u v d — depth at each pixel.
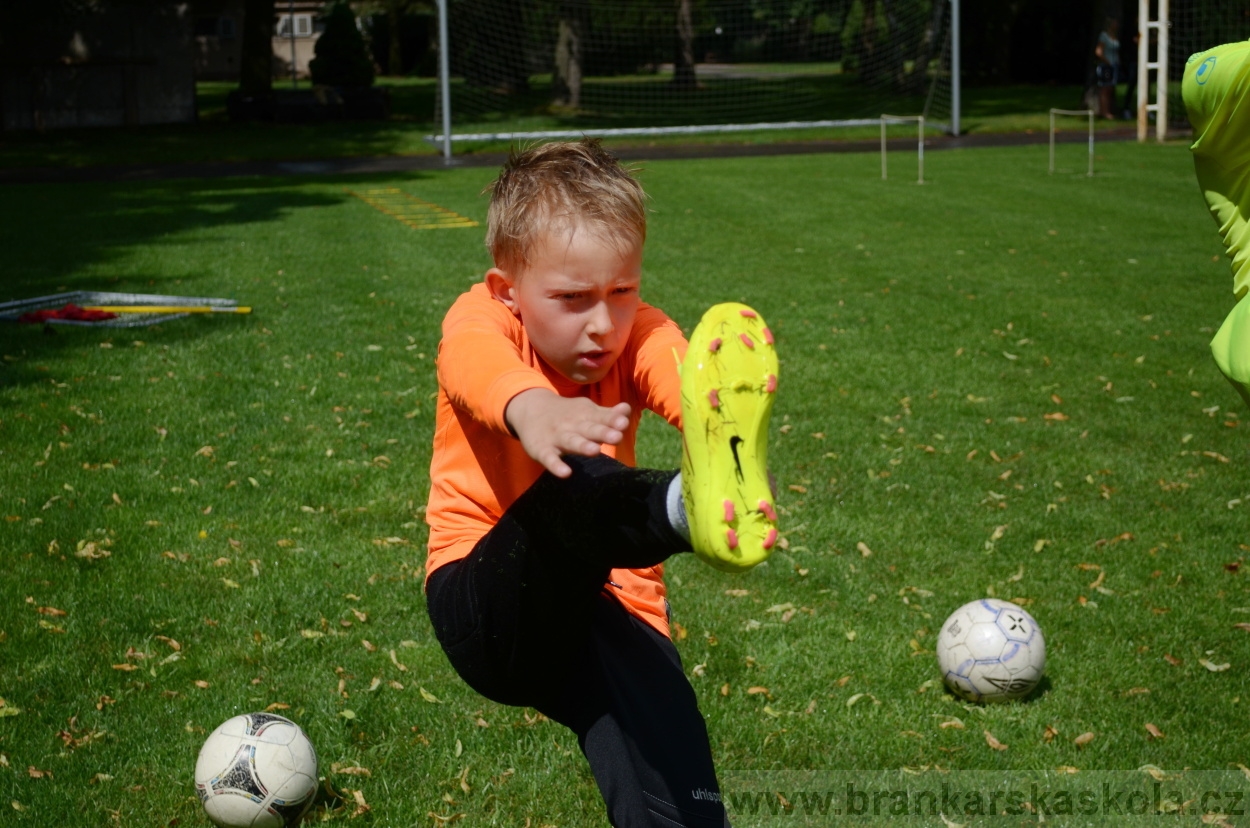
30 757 3.66
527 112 35.22
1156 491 6.18
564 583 1.93
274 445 6.75
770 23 46.50
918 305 10.41
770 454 6.71
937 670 4.31
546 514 1.87
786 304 10.51
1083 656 4.44
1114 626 4.69
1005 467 6.53
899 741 3.81
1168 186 18.22
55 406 7.34
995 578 5.14
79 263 12.73
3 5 31.11
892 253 13.09
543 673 2.09
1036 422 7.29
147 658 4.32
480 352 1.93
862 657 4.41
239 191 19.66
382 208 17.36
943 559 5.34
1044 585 5.07
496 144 27.69
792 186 19.30
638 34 41.84
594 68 44.19
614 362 2.21
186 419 7.18
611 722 2.15
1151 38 31.59
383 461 6.51
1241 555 5.38
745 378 1.60
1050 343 9.10
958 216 15.73
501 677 2.10
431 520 2.31
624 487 1.77
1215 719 3.99
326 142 28.16
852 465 6.53
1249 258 2.16
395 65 59.84
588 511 1.79
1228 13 30.69
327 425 7.12
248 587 4.94
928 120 30.84
